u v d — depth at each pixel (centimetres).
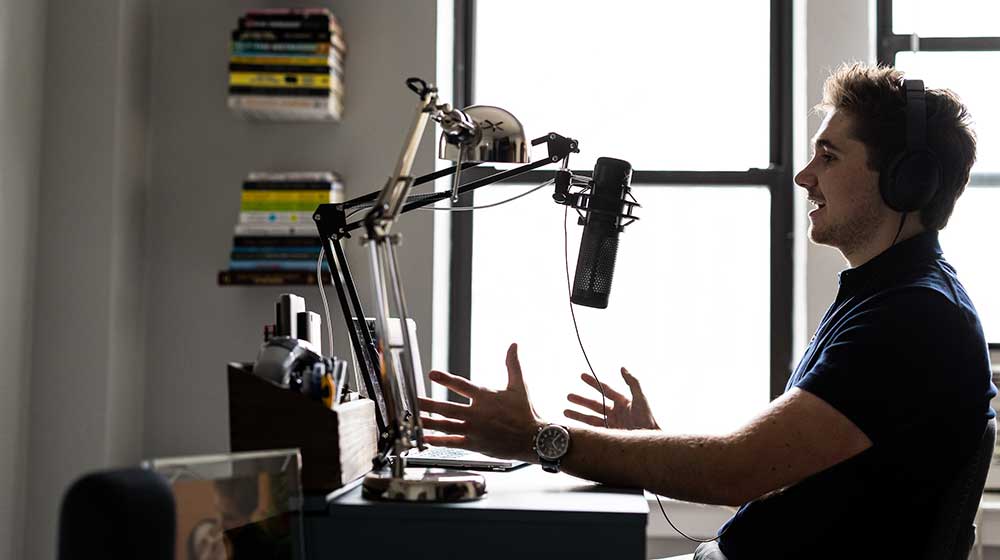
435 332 269
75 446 255
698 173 294
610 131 300
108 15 261
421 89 129
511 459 139
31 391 257
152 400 272
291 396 123
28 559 255
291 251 256
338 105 268
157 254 274
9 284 246
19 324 251
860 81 153
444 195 154
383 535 118
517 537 116
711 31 299
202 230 274
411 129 128
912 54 288
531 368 296
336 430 122
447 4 290
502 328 297
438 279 275
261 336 271
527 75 302
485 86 302
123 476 84
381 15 274
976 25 289
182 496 96
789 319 291
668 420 295
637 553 115
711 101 299
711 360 295
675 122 299
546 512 116
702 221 296
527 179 295
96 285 258
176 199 274
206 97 276
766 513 142
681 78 299
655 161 298
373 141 272
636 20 301
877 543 132
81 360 256
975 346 134
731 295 295
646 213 296
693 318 295
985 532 259
